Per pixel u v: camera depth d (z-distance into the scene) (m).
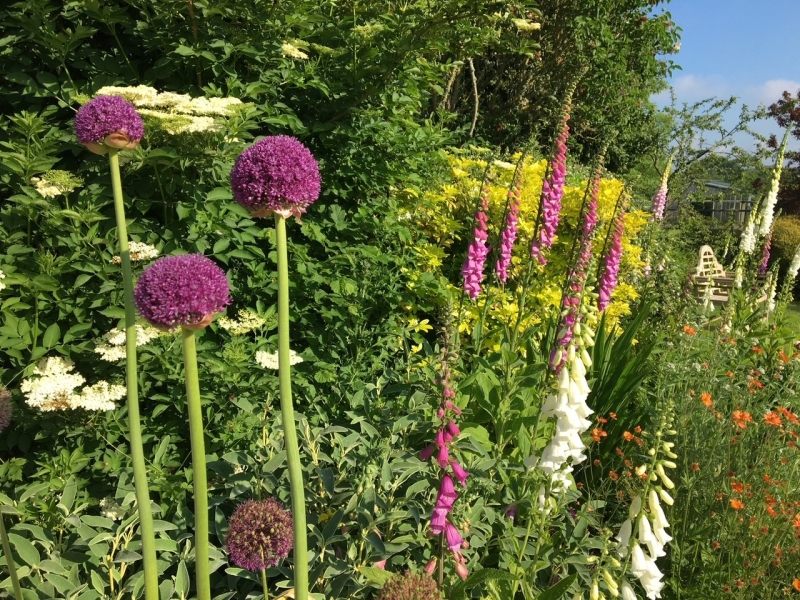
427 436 3.15
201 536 1.46
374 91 4.14
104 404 2.80
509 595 2.44
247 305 3.68
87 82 3.46
